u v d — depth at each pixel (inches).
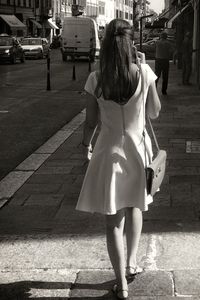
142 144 155.2
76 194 258.1
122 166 152.3
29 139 412.2
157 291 159.3
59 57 1953.7
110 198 150.6
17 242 198.1
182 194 251.9
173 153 340.2
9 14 2640.3
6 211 234.5
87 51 1658.5
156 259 180.5
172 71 1157.7
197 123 459.8
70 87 831.1
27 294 161.0
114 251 155.7
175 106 571.8
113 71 147.4
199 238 197.8
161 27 1876.2
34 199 250.8
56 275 171.9
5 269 177.0
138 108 151.8
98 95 151.2
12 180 285.9
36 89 799.7
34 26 2933.1
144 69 151.9
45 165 318.3
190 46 810.2
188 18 1191.6
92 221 218.7
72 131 434.0
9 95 716.0
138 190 153.7
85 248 191.3
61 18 3469.5
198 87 785.6
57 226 214.2
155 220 217.2
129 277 165.6
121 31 148.7
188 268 173.8
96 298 157.6
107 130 153.1
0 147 383.6
